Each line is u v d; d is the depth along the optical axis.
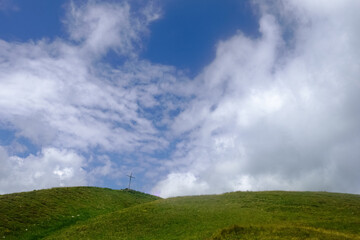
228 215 35.00
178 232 30.80
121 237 31.05
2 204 41.59
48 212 42.03
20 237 33.25
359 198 43.38
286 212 35.31
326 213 34.41
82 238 31.58
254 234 26.66
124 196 63.84
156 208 41.28
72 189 57.34
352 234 25.95
